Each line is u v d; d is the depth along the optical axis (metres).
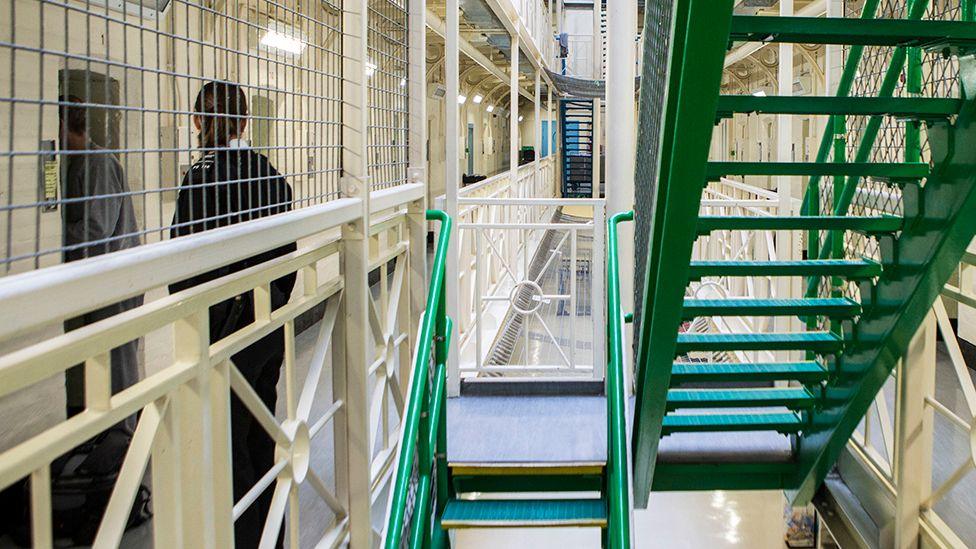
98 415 0.99
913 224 2.00
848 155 3.10
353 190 2.03
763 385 4.05
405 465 2.06
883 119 2.59
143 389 1.09
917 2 2.28
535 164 12.14
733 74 15.12
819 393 2.77
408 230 2.83
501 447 3.16
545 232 12.54
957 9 2.19
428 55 11.45
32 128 2.43
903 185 2.02
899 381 2.54
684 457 3.19
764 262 2.21
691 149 1.71
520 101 22.77
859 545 2.92
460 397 3.81
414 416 2.19
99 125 2.24
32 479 0.91
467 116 15.20
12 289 0.81
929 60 2.37
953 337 2.39
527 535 3.77
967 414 3.91
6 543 2.33
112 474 2.42
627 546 2.01
